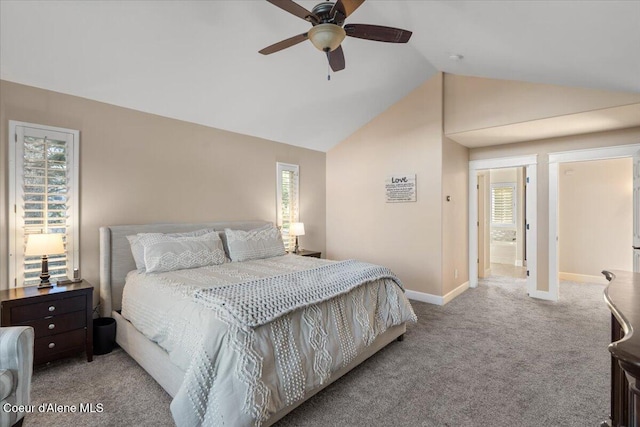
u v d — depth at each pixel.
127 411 2.00
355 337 2.38
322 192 5.58
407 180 4.58
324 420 1.92
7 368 1.65
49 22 2.32
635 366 0.71
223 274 2.81
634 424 0.88
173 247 3.05
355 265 3.05
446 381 2.34
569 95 3.40
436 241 4.31
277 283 2.36
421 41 3.28
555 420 1.91
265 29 2.84
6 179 2.62
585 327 3.41
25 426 1.86
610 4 1.68
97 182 3.11
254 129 4.36
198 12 2.52
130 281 2.86
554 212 4.44
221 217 4.15
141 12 2.40
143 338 2.44
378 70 3.88
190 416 1.61
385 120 4.84
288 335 1.95
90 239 3.06
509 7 2.04
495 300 4.47
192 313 1.96
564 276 5.69
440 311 3.98
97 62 2.72
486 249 6.14
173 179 3.68
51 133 2.83
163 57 2.83
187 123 3.81
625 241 5.12
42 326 2.42
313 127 4.75
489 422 1.90
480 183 5.91
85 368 2.53
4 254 2.62
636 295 1.30
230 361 1.66
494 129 4.00
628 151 3.90
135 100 3.25
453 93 4.22
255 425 1.60
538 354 2.77
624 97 3.11
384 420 1.92
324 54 3.32
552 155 4.44
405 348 2.90
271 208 4.77
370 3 2.66
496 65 3.34
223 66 3.12
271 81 3.53
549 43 2.39
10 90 2.64
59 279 2.85
